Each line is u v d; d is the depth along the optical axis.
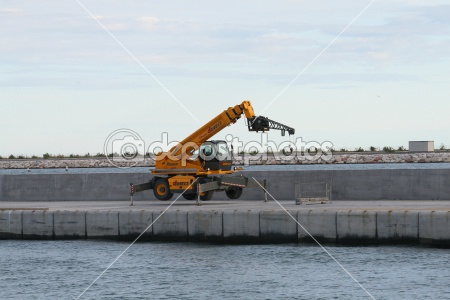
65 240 35.22
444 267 28.14
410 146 160.62
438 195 37.50
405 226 30.78
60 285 27.77
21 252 33.19
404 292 25.61
